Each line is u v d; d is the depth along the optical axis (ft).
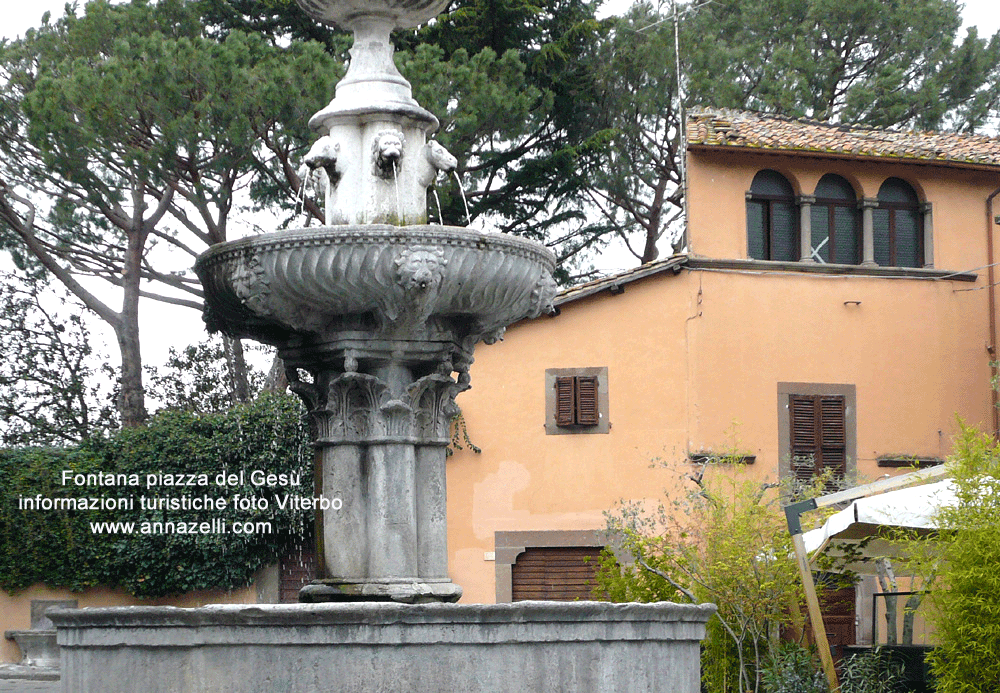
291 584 62.08
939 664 34.94
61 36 72.28
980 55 97.45
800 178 70.08
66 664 21.95
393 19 29.96
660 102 86.22
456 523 64.39
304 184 31.50
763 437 67.00
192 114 63.62
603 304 66.44
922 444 69.67
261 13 78.23
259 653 21.20
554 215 84.64
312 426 28.66
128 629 21.48
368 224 26.73
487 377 65.51
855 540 46.09
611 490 64.75
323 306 26.81
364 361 27.76
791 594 40.19
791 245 70.18
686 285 67.00
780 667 38.34
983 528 33.71
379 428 27.76
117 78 63.36
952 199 72.13
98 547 61.46
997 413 71.05
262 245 26.03
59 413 82.38
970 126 97.81
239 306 28.19
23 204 75.82
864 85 95.86
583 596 63.67
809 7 98.32
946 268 71.56
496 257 26.55
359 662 21.22
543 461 64.95
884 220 71.67
